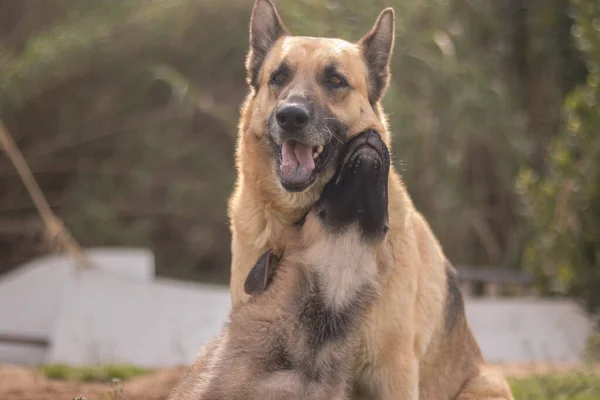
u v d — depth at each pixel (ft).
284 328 18.52
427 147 59.57
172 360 41.45
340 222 18.61
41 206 46.26
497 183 67.00
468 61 64.18
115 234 61.67
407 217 21.01
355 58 22.86
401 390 20.43
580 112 50.70
